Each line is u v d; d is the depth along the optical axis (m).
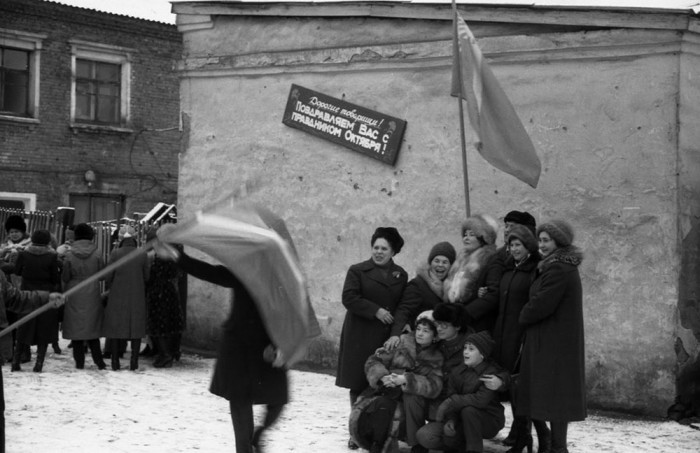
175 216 13.93
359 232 9.95
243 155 11.06
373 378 6.18
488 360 6.09
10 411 7.55
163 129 21.94
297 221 10.49
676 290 7.78
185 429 7.00
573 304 6.12
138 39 21.88
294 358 5.14
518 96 8.72
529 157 7.86
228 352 5.43
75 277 9.81
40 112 20.58
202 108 11.49
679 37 7.82
